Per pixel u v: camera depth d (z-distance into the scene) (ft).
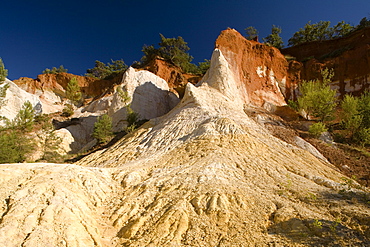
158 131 72.49
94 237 28.07
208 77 101.71
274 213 31.19
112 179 44.60
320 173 52.01
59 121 124.26
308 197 35.53
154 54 185.57
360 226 26.86
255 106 104.47
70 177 38.40
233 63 113.60
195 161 49.26
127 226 31.53
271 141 65.67
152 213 33.04
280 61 129.70
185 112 77.82
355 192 37.47
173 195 36.70
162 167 49.62
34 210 29.01
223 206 32.68
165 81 146.00
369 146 75.15
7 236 24.63
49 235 25.53
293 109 101.30
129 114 104.99
